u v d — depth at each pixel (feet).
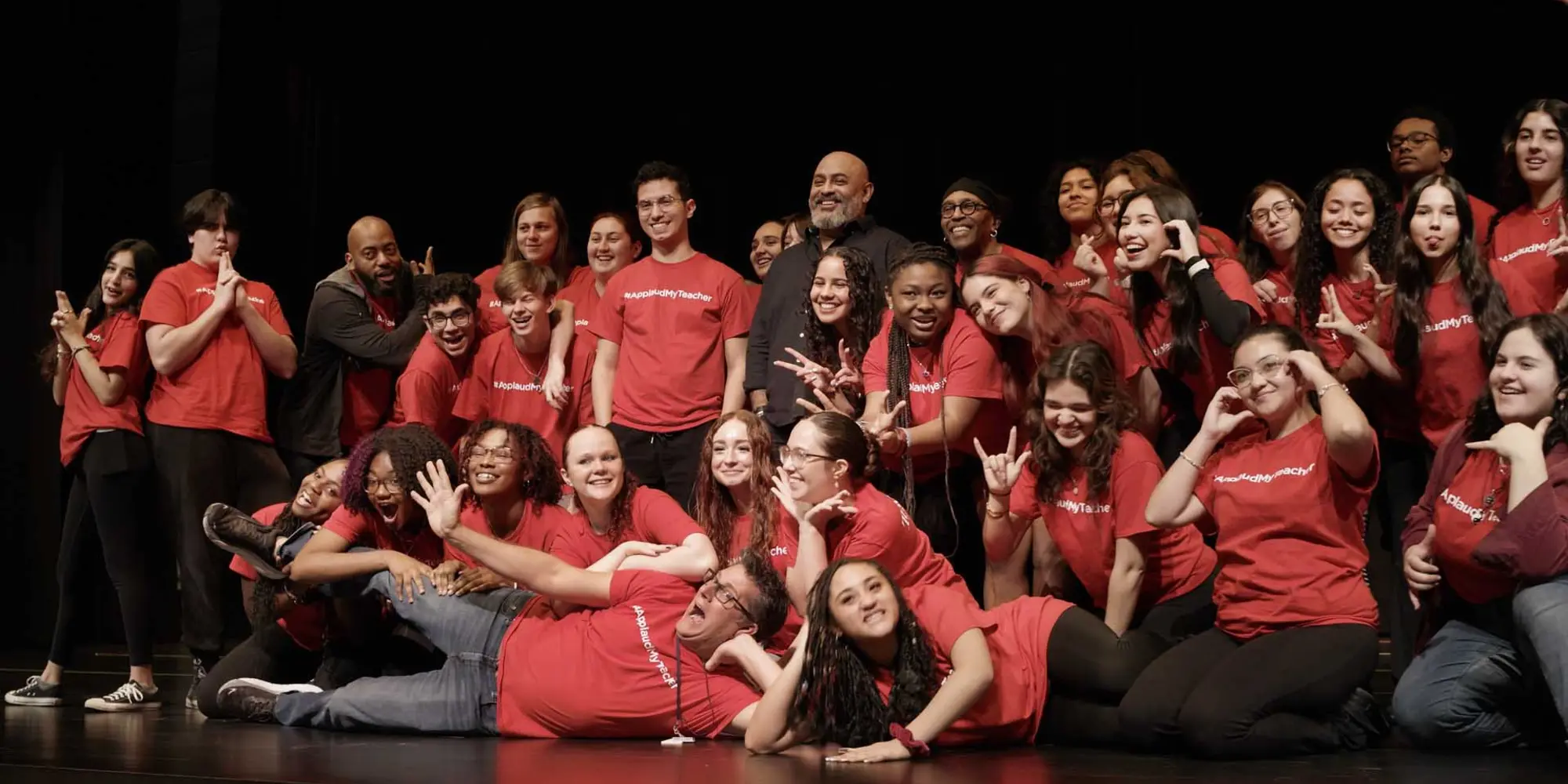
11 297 19.44
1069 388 10.81
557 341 14.48
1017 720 10.43
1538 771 9.16
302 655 13.01
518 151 21.91
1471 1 17.54
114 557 13.88
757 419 11.78
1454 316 11.38
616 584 11.18
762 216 21.26
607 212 15.87
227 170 19.74
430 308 14.56
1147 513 10.51
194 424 14.23
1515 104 17.42
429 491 11.46
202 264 14.80
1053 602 10.84
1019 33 19.74
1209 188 19.02
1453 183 11.34
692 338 14.20
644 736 11.02
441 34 21.50
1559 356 9.64
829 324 13.10
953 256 13.21
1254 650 10.04
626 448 14.19
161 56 19.99
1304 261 12.38
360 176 21.12
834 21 20.68
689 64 21.38
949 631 10.15
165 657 17.69
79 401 14.28
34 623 19.49
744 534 11.82
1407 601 12.21
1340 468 10.08
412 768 9.60
